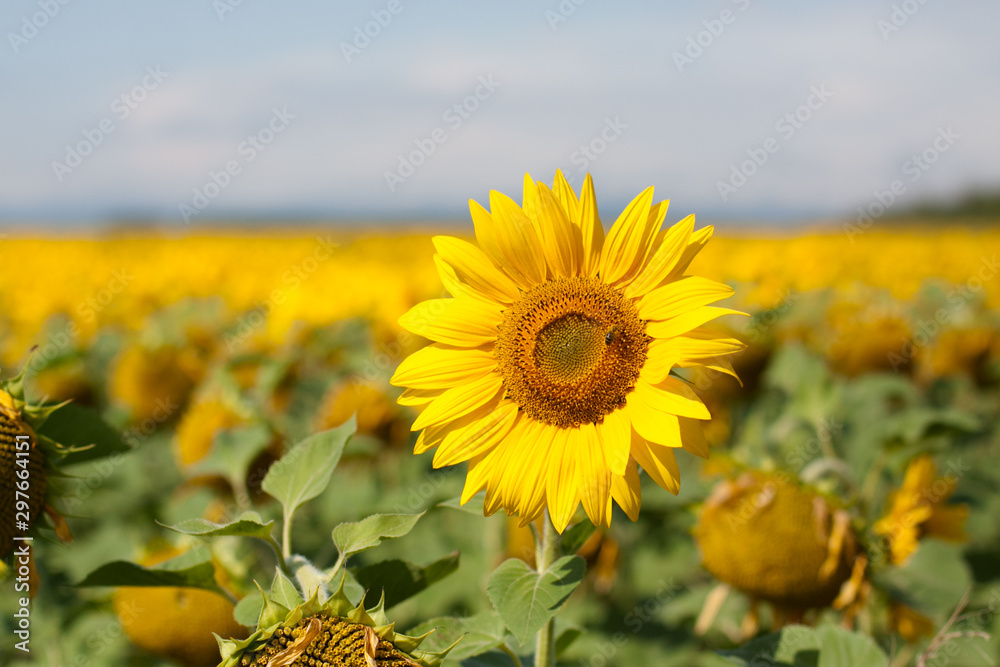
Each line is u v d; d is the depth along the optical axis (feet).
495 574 2.85
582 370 3.01
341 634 2.63
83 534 5.84
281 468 3.10
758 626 3.99
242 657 2.62
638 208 3.07
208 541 3.71
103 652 4.42
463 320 3.09
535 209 3.07
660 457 2.96
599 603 5.27
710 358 2.94
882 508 3.91
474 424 3.06
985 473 5.16
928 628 3.85
